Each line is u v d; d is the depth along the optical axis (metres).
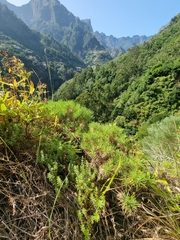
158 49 59.41
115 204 0.93
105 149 1.09
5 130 0.96
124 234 0.83
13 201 0.76
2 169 0.86
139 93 29.73
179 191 1.05
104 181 0.99
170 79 27.81
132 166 1.06
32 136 1.04
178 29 61.12
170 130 3.91
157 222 0.89
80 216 0.76
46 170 0.91
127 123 25.64
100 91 39.12
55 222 0.76
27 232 0.72
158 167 1.29
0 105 0.95
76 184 0.92
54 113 1.31
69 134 1.25
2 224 0.72
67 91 42.47
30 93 1.17
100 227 0.82
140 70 51.00
